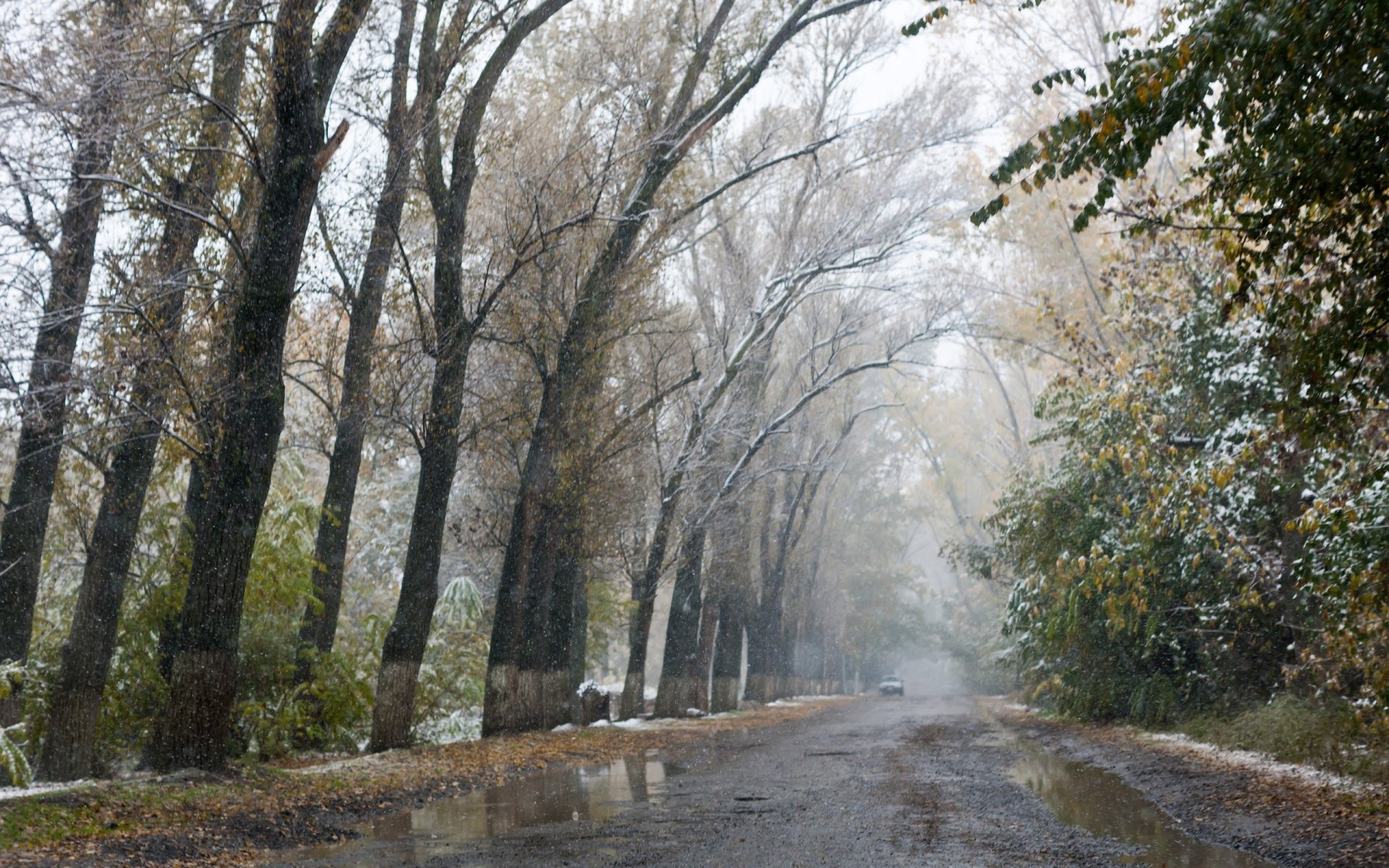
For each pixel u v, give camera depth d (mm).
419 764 15430
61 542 17828
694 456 29047
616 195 21578
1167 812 10938
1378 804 9828
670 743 22219
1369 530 13070
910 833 9586
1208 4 7965
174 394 14977
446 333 18469
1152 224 11008
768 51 21375
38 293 13242
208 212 15742
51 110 12359
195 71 15352
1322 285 9359
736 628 40062
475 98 18234
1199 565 20031
